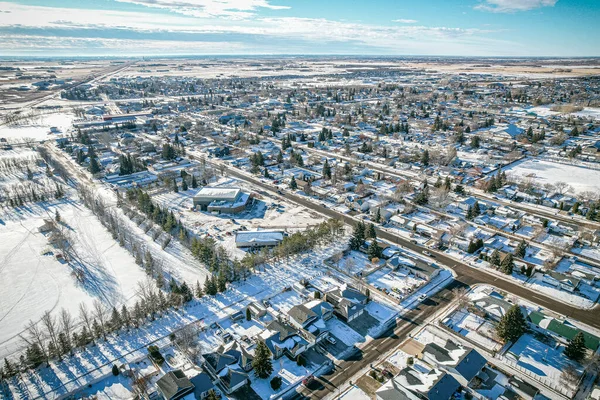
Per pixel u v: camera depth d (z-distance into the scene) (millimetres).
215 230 139500
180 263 117438
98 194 171375
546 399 71312
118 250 124625
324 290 104750
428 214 152125
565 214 149250
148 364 80812
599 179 184000
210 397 69562
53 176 193250
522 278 110000
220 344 85625
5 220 145500
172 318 93812
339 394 72875
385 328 91125
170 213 142000
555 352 82938
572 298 100688
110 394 73250
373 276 111938
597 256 120250
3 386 74250
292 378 76750
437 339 87062
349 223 145625
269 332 86438
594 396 68875
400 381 72250
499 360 80625
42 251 122938
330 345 85750
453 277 111312
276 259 119438
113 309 88625
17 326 90750
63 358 81875
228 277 108250
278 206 161625
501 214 149375
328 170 191250
